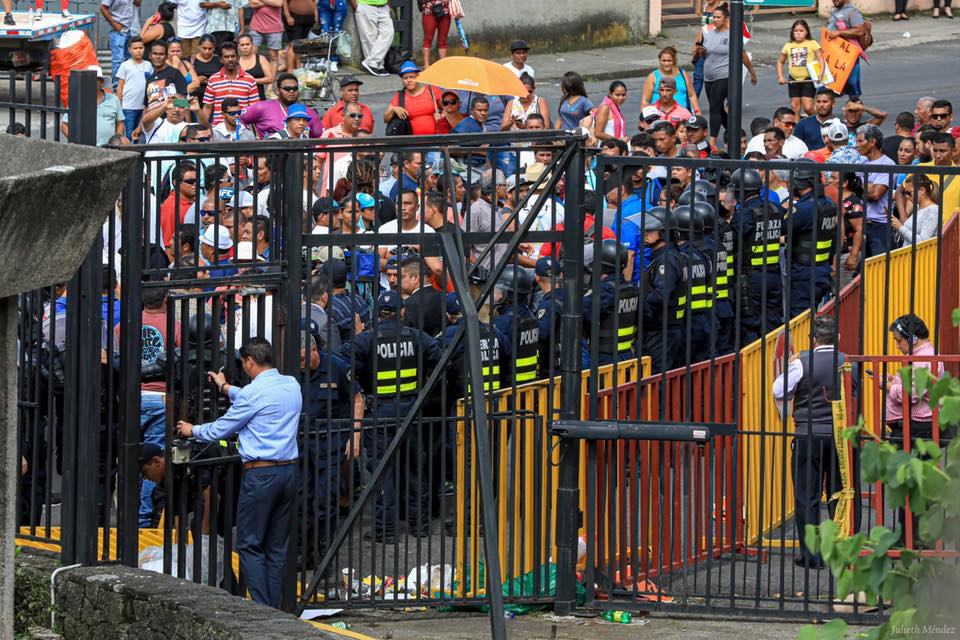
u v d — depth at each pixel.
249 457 26.36
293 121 53.41
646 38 99.75
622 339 33.03
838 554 13.84
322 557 28.47
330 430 27.33
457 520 27.88
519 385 27.88
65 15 64.81
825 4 110.44
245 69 64.69
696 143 54.91
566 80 61.75
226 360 27.11
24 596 26.16
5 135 21.95
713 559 30.92
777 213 38.56
